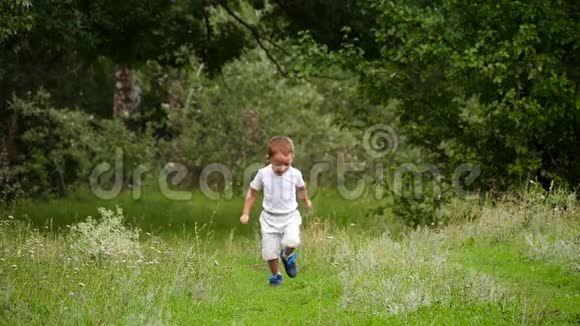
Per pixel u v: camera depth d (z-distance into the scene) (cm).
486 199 2295
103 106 5403
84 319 1120
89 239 1608
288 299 1380
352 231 2520
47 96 4084
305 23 3256
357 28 3009
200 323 1182
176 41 3347
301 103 5100
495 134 2659
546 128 2564
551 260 1595
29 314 1134
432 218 2612
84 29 2891
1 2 2162
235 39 3709
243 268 1738
